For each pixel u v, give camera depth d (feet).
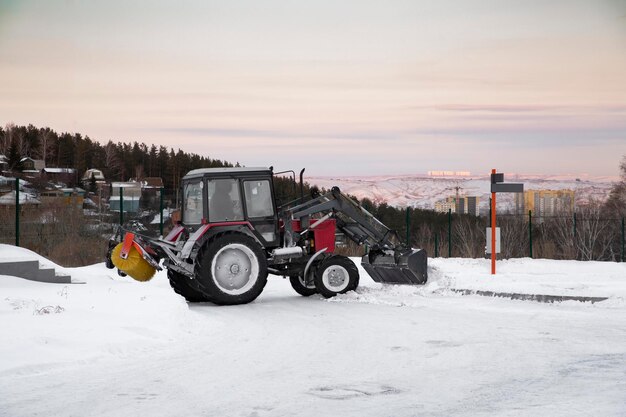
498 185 63.41
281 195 61.00
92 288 49.47
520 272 67.41
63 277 56.34
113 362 30.40
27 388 25.75
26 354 29.94
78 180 287.07
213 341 35.81
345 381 26.55
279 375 27.71
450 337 36.11
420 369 28.58
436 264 73.56
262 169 54.90
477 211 119.65
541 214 126.93
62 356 30.32
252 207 54.24
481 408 22.39
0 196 99.04
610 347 32.89
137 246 51.49
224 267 51.37
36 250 89.20
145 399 24.06
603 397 23.45
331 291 54.08
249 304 51.70
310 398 23.98
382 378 27.02
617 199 166.91
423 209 103.65
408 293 55.67
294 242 54.90
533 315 43.88
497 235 64.64
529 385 25.46
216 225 52.95
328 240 55.98
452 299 52.39
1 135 348.59
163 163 299.38
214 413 22.18
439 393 24.49
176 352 32.78
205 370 28.76
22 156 330.13
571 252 114.21
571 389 24.73
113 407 23.04
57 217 93.35
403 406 22.80
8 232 90.74
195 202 54.60
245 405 23.13
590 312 44.98
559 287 53.72
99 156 334.85
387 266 57.88
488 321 41.52
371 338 36.22
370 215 58.29
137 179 302.25
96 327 35.04
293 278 56.80
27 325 34.27
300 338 36.58
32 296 43.86
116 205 91.30
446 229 110.22
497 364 29.30
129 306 41.01
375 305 50.16
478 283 56.59
